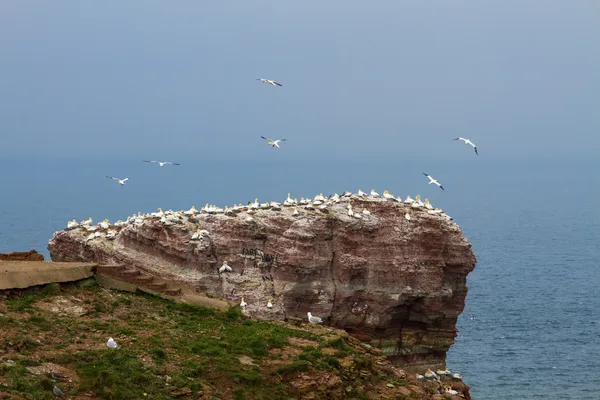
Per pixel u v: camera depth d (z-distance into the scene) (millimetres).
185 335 58062
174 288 71188
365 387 57438
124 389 47531
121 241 104375
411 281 92250
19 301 57906
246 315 68250
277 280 93062
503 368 123250
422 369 94562
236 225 95750
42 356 49562
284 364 55625
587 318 161500
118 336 55406
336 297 92125
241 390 51031
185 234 95812
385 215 95812
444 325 95188
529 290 194375
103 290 63969
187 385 50031
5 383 44781
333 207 97250
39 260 72938
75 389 46469
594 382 116250
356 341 64938
